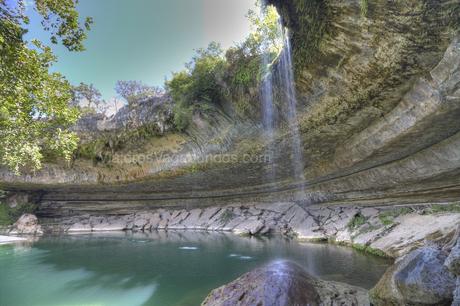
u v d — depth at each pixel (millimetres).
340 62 10484
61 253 18656
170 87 18484
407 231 12789
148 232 27234
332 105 12461
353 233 16047
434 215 12898
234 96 15859
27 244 22484
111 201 32156
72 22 8820
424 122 10523
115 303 9852
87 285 11977
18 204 31781
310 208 21656
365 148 14047
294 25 10750
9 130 11734
